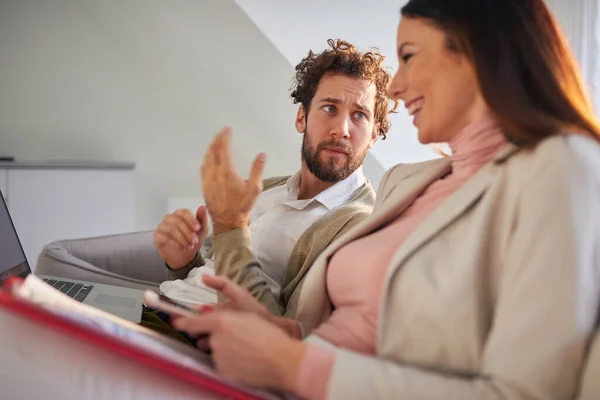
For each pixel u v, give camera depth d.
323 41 2.27
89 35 2.76
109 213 2.56
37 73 2.79
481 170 0.76
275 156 2.73
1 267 1.23
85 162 2.61
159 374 0.67
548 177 0.66
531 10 0.75
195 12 2.41
